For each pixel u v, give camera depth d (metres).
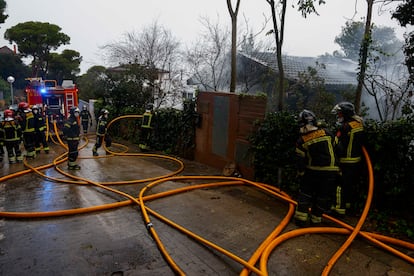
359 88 5.81
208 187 5.94
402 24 5.69
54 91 12.94
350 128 4.40
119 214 4.55
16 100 30.91
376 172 4.45
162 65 14.91
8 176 6.43
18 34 27.56
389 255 3.48
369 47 5.68
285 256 3.42
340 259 3.37
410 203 4.23
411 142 4.07
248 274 3.00
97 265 3.16
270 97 9.75
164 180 6.34
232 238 3.84
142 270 3.09
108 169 7.44
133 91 13.32
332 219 4.25
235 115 6.73
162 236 3.84
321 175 4.09
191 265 3.19
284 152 5.47
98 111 15.73
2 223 4.18
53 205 4.86
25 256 3.31
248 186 6.03
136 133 11.83
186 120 8.52
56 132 10.63
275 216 4.55
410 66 5.71
